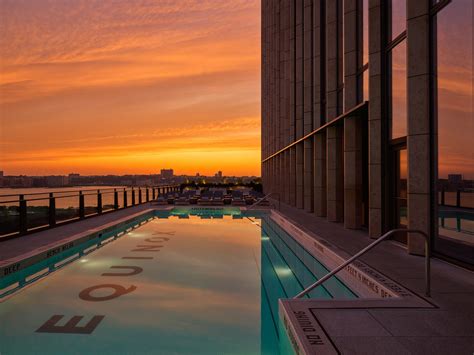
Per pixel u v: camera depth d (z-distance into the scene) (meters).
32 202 10.51
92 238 10.77
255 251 10.27
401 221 9.16
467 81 6.78
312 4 18.45
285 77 25.03
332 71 14.48
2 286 6.51
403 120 8.99
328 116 14.54
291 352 3.86
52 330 4.72
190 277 7.45
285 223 14.48
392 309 4.27
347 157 11.92
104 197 17.38
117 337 4.52
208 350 4.18
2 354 4.04
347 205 11.83
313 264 8.88
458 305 4.43
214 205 23.98
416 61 7.49
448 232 10.47
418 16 7.46
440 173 7.28
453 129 7.13
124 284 6.88
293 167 22.62
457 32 6.95
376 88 9.75
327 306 4.37
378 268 6.34
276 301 5.93
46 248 8.14
